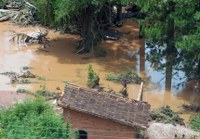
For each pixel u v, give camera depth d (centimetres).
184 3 4138
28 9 6288
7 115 2725
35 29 6103
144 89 4497
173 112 3762
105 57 5306
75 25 5547
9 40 5675
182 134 3062
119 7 6275
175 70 4872
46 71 4819
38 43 5612
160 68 4778
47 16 5291
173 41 4481
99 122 2838
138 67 5062
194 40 4047
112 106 2897
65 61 5119
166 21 4384
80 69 4919
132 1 4772
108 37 5891
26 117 2706
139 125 2792
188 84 4631
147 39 4769
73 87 2977
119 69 4981
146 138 3005
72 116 2852
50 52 5366
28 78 4578
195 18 4081
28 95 4106
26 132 2505
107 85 4512
